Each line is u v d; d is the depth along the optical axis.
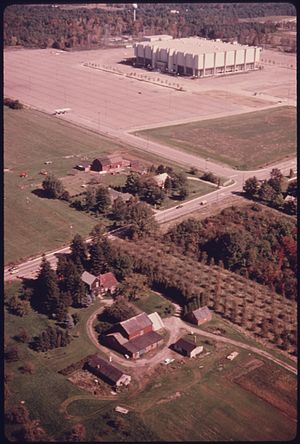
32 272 133.12
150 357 105.50
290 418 92.25
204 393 96.94
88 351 106.75
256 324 115.50
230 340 110.62
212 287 127.88
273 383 99.56
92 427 89.50
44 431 88.56
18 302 118.25
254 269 133.62
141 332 109.25
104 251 130.75
